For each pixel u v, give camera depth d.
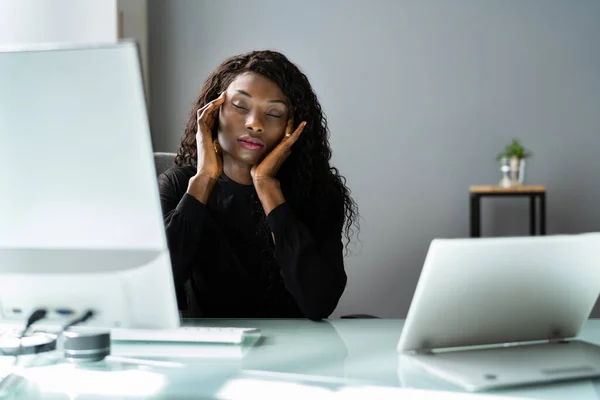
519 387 0.71
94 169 0.75
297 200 1.48
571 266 0.81
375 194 3.59
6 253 0.79
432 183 3.60
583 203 3.62
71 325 0.81
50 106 0.73
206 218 1.31
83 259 0.78
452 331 0.83
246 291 1.43
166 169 1.65
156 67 3.50
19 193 0.76
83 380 0.75
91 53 0.71
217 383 0.73
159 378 0.75
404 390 0.70
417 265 3.61
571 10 3.56
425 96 3.58
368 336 1.00
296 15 3.53
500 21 3.56
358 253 3.60
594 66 3.57
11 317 0.82
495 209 3.62
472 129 3.59
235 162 1.42
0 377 0.75
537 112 3.59
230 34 3.52
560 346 0.86
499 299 0.81
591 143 3.60
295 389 0.71
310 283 1.25
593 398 0.67
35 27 2.62
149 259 0.77
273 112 1.34
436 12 3.55
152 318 0.80
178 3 3.49
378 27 3.55
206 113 1.34
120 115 0.73
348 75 3.56
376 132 3.58
